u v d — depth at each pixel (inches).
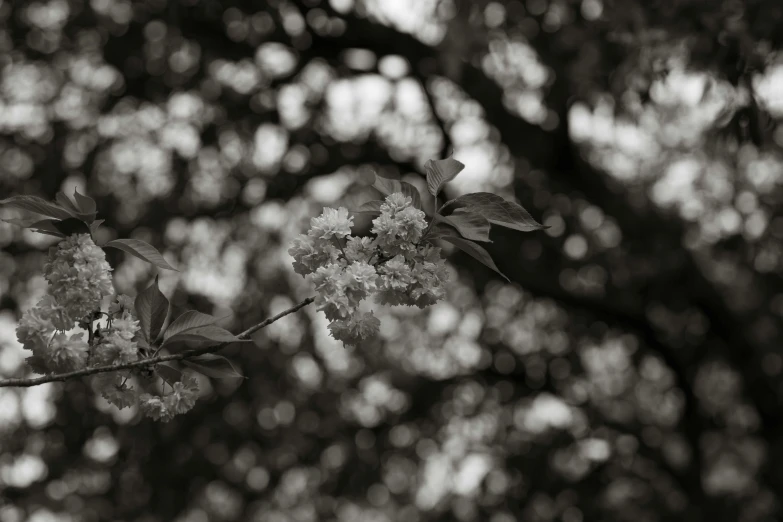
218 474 371.9
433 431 408.8
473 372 414.0
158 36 356.5
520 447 407.2
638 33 237.3
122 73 358.9
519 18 305.1
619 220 379.2
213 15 353.1
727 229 377.7
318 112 380.5
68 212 77.4
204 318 80.8
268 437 375.9
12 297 342.6
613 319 389.7
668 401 435.2
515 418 417.1
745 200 368.2
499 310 410.3
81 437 354.6
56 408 350.6
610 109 325.1
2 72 353.4
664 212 395.5
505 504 399.2
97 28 351.6
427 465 405.7
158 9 347.9
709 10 217.5
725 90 222.5
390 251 80.3
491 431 414.0
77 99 363.3
